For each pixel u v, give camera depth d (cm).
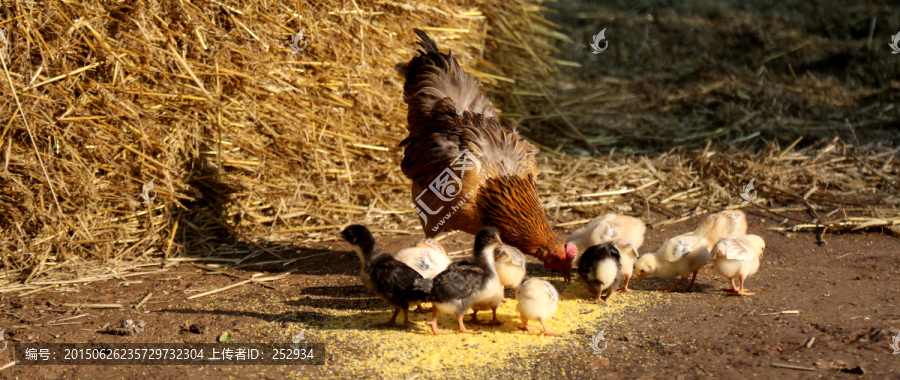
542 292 539
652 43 1797
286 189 866
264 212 864
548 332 548
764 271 690
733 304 599
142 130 748
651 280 691
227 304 629
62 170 715
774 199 926
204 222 819
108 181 745
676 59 1678
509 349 522
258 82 820
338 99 888
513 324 579
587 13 2056
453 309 529
